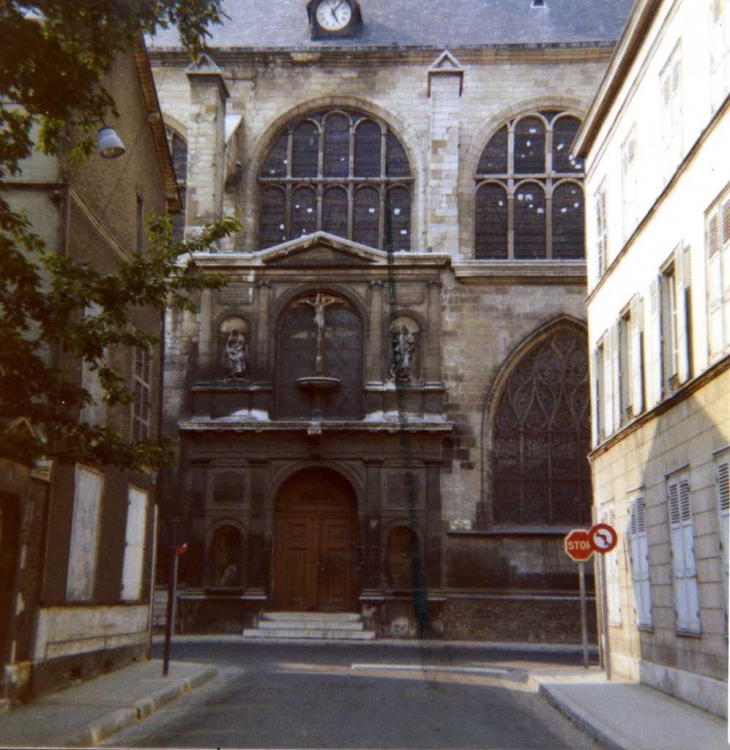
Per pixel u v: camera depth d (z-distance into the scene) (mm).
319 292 36969
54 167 18406
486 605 35125
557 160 43375
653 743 12641
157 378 25531
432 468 35688
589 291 26391
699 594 16547
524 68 43906
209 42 45844
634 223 21859
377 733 13484
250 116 43969
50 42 12734
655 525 19516
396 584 34844
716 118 16000
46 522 17062
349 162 43625
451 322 37062
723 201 15805
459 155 43125
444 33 45875
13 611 15758
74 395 13242
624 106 22750
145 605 24078
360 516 35281
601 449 24578
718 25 16500
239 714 15438
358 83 44000
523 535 35594
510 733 13977
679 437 17875
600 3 46938
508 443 36750
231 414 36125
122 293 14242
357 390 36594
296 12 47125
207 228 15234
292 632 34188
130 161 23031
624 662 21797
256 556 35219
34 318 13586
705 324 16641
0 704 14742
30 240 14102
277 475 35656
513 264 37062
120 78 22047
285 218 43375
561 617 35031
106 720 13805
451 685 20219
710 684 15680
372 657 27469
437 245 39406
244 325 36781
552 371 37125
